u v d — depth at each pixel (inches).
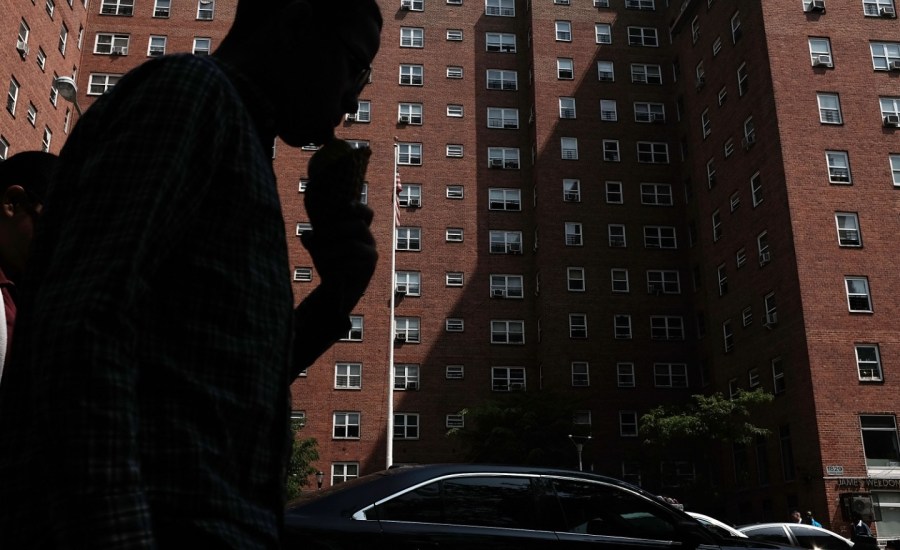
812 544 693.3
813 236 1416.1
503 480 218.4
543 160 2075.5
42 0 1695.4
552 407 1551.4
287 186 1894.7
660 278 2005.4
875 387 1334.9
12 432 46.1
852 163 1461.6
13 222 117.6
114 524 40.1
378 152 2090.3
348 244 68.2
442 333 1957.4
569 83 2154.3
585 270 1991.9
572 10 2219.5
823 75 1517.0
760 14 1573.6
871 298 1385.3
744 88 1648.6
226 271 50.4
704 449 1667.1
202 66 52.5
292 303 55.6
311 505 202.1
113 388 42.0
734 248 1656.0
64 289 43.9
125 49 2065.7
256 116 58.5
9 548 43.3
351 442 1830.7
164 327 48.1
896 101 1505.9
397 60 2185.0
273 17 62.6
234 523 46.3
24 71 1598.2
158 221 46.1
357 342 1900.8
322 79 62.6
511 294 2016.5
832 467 1289.4
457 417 1897.1
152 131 48.1
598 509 224.5
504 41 2245.3
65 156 53.1
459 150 2124.8
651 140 2124.8
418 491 208.4
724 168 1724.9
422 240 2028.8
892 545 847.1
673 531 229.9
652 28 2225.6
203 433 47.0
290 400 54.3
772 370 1470.2
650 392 1908.2
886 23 1553.9
